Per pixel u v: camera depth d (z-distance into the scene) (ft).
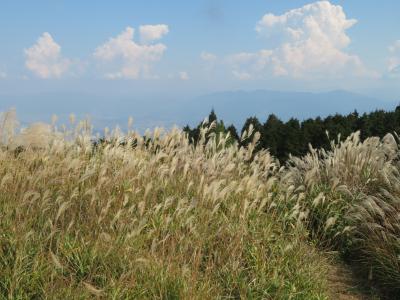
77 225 23.48
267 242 27.89
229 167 31.50
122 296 19.58
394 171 35.22
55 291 18.69
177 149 32.83
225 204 30.17
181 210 25.05
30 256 20.66
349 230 31.04
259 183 32.40
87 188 26.91
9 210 23.49
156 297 20.17
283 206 32.78
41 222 23.13
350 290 27.02
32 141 28.66
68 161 27.04
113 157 31.35
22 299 18.40
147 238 23.98
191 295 20.38
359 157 35.37
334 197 33.71
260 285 23.58
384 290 27.04
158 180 30.22
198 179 31.45
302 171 37.78
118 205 26.22
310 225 32.40
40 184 26.68
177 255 23.43
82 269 20.68
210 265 24.63
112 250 21.86
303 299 23.77
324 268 28.07
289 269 25.93
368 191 34.01
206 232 26.61
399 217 28.12
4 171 27.55
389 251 27.58
